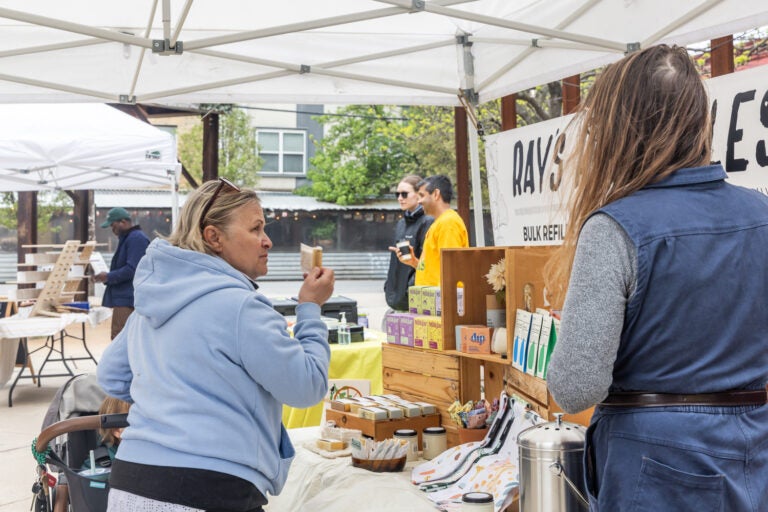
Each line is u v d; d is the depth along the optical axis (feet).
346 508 8.72
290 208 113.80
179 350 6.18
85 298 40.06
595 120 5.00
